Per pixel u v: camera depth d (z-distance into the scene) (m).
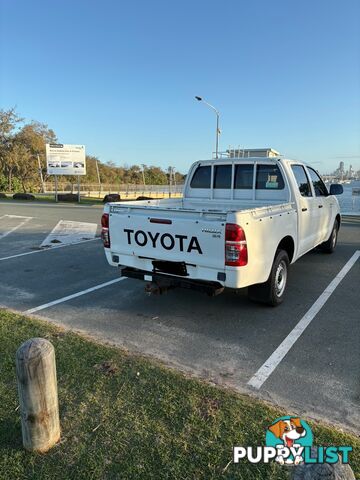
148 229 4.41
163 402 2.86
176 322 4.53
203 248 4.04
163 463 2.29
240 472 2.22
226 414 2.72
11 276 6.73
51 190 60.66
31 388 2.26
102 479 2.18
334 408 2.84
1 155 54.97
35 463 2.30
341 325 4.40
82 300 5.39
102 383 3.11
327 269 6.90
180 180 105.62
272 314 4.75
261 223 4.23
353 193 19.56
